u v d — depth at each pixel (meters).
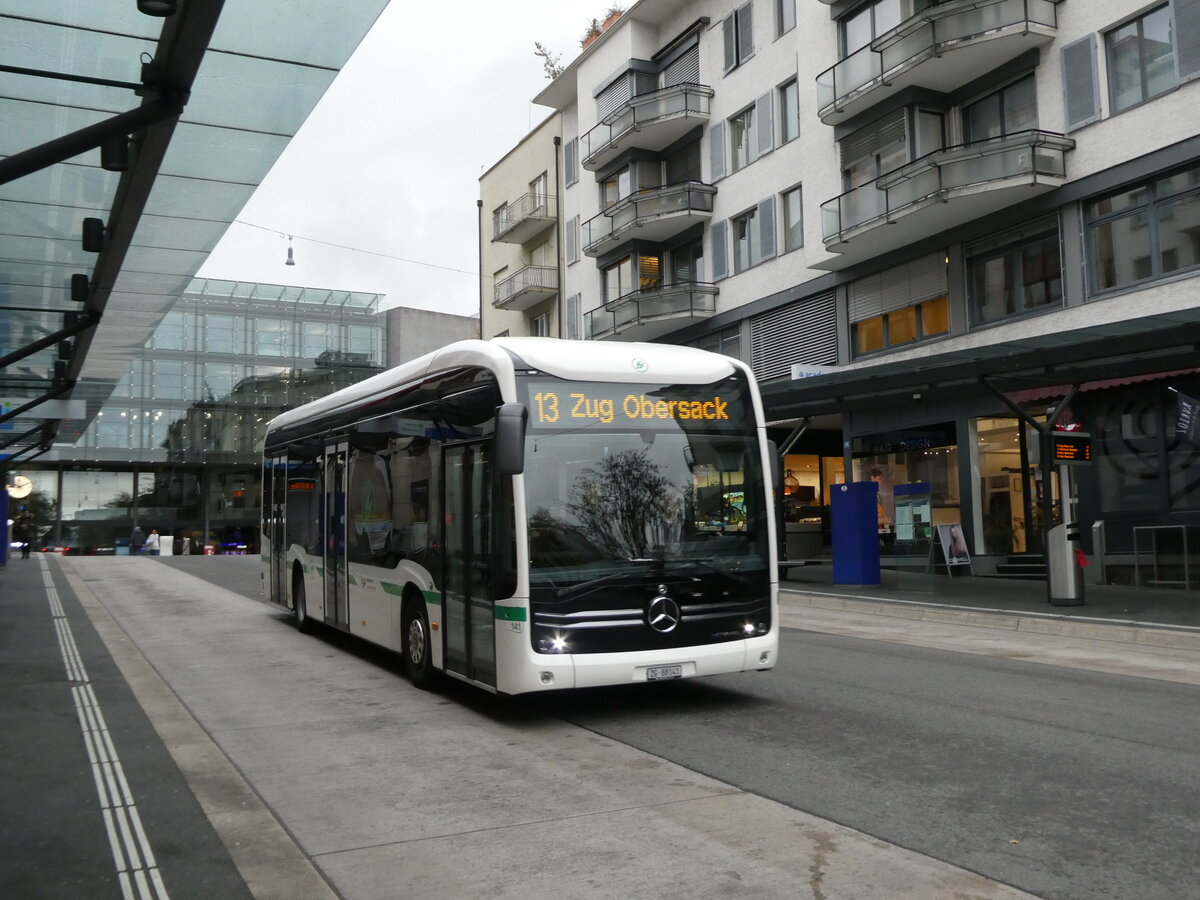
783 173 26.86
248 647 12.71
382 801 5.80
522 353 7.97
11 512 50.88
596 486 7.85
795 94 26.62
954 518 22.12
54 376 20.05
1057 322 19.44
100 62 8.52
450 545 8.73
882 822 5.21
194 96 9.30
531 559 7.54
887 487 23.89
